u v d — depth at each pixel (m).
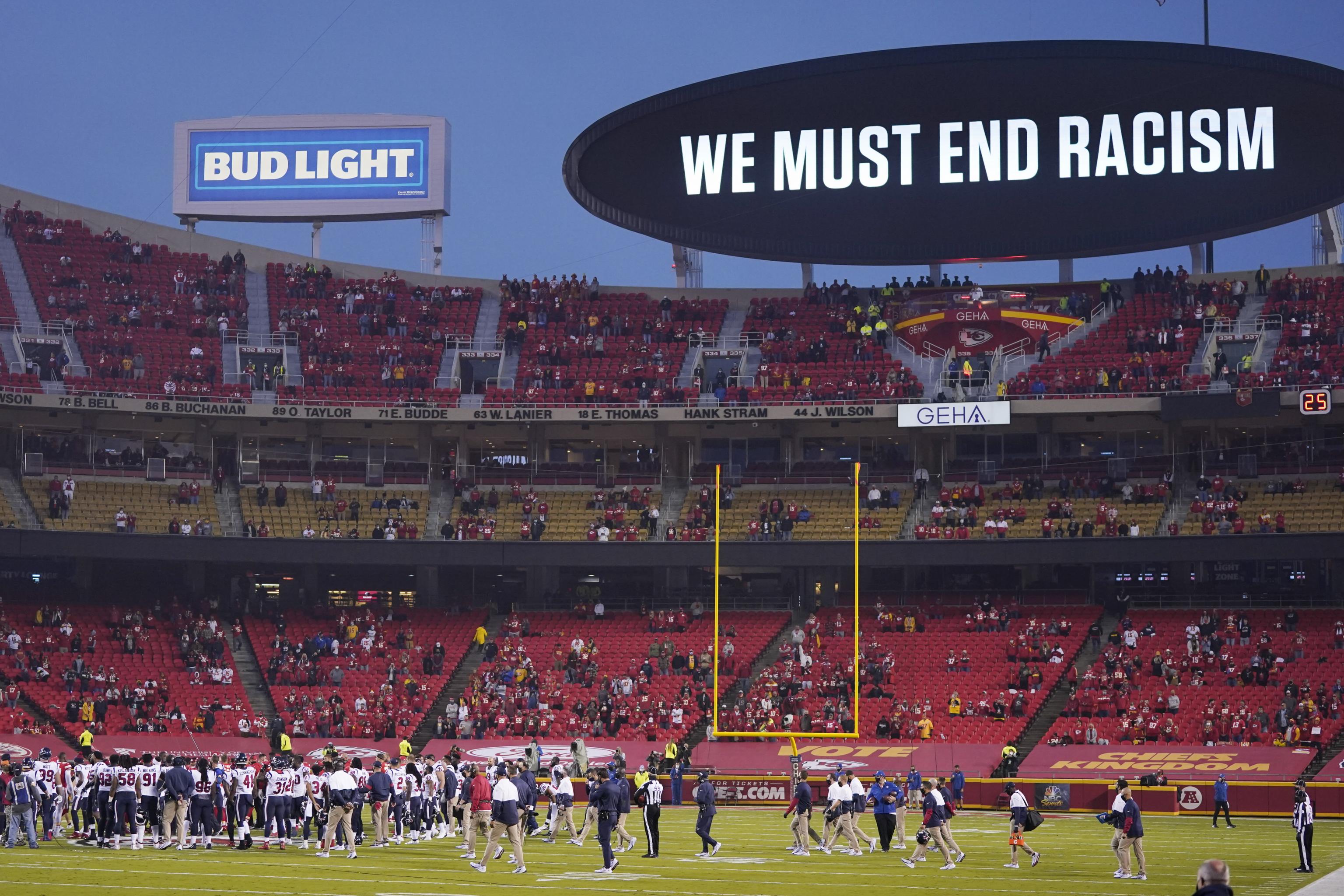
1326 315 56.16
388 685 49.25
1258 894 21.42
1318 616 49.00
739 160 57.25
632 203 57.44
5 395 51.28
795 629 51.91
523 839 29.42
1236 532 50.16
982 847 29.78
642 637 52.44
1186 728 44.19
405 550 53.22
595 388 57.19
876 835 32.91
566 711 48.31
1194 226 53.59
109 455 55.62
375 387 57.22
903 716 46.31
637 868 24.27
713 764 44.66
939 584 55.31
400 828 29.03
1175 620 50.25
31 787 26.86
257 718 47.97
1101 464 55.59
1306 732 42.88
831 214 56.88
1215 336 56.16
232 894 19.75
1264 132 52.59
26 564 53.62
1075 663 48.81
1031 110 55.41
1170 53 53.00
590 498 56.81
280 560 52.50
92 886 20.44
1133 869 24.88
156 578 55.09
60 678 48.06
